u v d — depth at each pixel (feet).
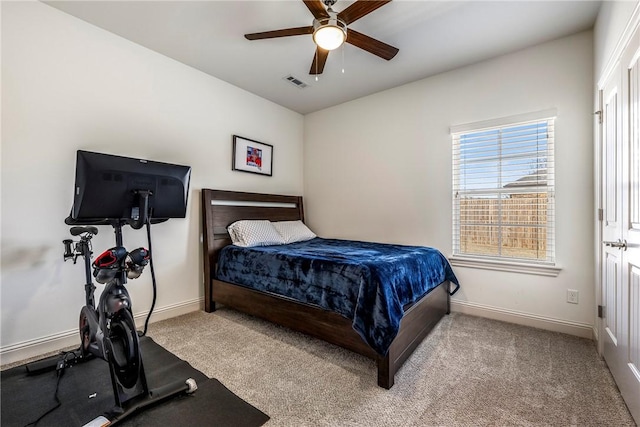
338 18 5.88
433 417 4.66
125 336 4.88
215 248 9.86
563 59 7.85
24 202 6.41
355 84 10.75
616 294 5.59
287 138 13.19
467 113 9.34
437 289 8.44
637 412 4.42
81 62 7.25
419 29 7.48
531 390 5.34
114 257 4.93
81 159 4.69
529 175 8.46
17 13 6.33
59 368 5.72
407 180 10.64
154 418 4.51
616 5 5.46
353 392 5.31
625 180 5.09
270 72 9.91
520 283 8.48
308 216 13.79
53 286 6.78
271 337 7.61
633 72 4.69
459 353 6.73
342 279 6.48
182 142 9.35
